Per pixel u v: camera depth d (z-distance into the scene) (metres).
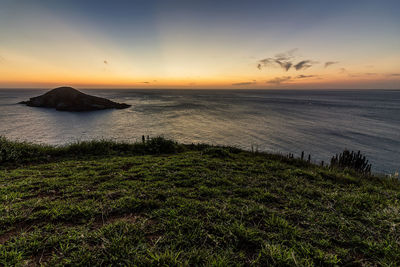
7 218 2.75
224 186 4.52
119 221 2.83
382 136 34.72
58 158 7.43
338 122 48.91
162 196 3.84
